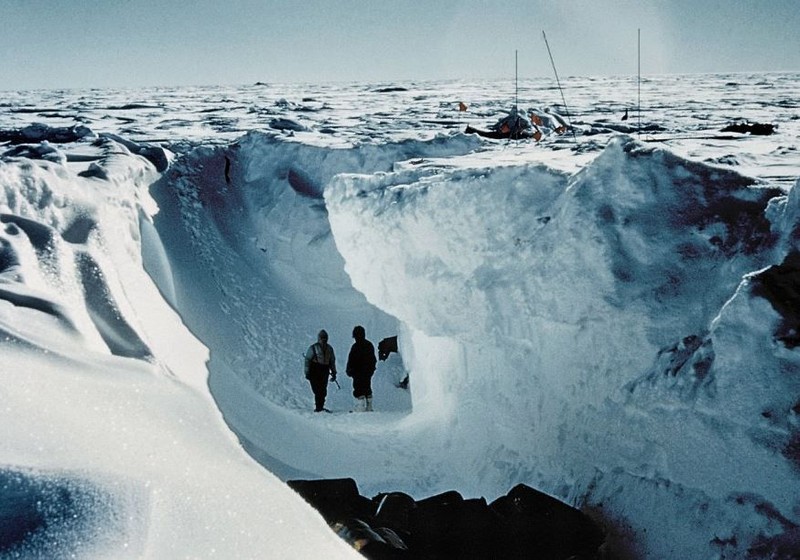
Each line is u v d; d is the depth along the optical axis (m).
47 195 6.39
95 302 4.82
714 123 21.55
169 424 2.48
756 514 3.30
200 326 8.65
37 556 1.44
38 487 1.62
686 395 3.72
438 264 6.14
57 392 2.27
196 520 1.77
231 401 6.00
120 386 2.59
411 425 6.91
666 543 3.64
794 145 9.91
